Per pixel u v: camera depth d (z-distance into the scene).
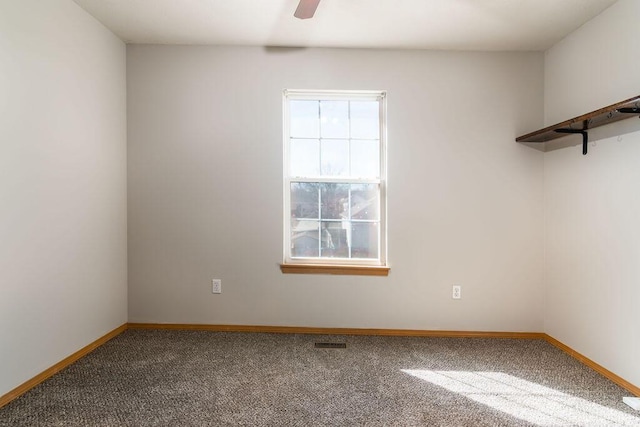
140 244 3.14
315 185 3.18
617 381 2.26
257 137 3.11
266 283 3.13
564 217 2.80
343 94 3.15
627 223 2.20
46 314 2.23
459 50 3.07
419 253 3.10
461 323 3.09
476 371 2.41
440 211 3.09
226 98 3.11
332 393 2.11
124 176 3.09
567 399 2.06
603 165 2.39
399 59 3.08
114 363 2.47
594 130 2.47
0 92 1.91
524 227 3.07
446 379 2.29
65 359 2.40
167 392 2.10
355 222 3.19
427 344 2.90
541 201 3.07
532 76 3.05
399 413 1.91
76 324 2.51
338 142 3.17
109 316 2.90
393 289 3.10
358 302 3.11
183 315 3.15
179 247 3.14
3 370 1.94
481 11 2.47
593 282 2.48
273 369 2.41
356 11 2.49
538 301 3.07
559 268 2.86
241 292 3.14
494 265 3.08
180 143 3.11
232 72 3.10
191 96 3.11
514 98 3.06
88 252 2.63
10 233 1.97
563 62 2.82
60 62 2.34
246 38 2.95
